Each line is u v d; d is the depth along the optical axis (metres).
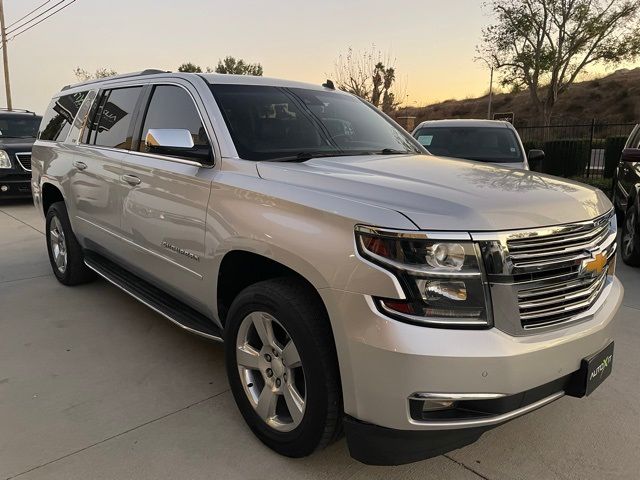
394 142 3.91
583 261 2.43
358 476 2.64
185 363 3.82
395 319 2.14
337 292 2.27
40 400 3.30
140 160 3.75
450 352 2.08
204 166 3.18
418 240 2.12
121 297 5.16
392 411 2.18
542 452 2.84
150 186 3.58
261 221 2.67
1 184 10.65
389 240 2.15
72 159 4.84
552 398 2.40
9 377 3.59
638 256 6.38
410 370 2.10
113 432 2.98
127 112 4.16
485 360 2.10
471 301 2.14
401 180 2.65
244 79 3.78
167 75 3.86
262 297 2.62
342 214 2.32
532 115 55.34
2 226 8.86
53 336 4.25
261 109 3.49
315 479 2.62
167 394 3.39
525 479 2.63
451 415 2.22
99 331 4.36
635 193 6.42
